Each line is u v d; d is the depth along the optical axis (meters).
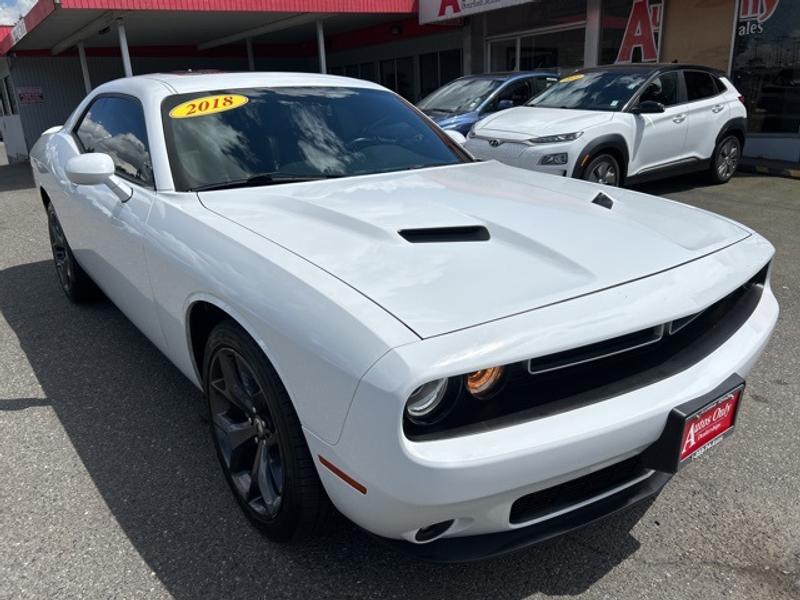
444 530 1.77
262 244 2.13
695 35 11.67
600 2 12.97
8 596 2.04
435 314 1.69
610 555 2.22
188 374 2.67
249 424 2.25
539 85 10.00
